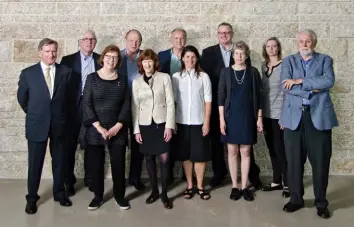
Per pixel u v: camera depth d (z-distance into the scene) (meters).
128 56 3.94
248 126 3.53
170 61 3.96
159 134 3.42
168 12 4.49
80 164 4.46
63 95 3.38
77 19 4.46
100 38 4.48
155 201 3.56
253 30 4.50
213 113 3.97
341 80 4.50
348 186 4.05
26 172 4.44
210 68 3.97
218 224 3.04
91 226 3.01
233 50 3.66
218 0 4.48
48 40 3.31
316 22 4.49
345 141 4.51
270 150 3.90
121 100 3.34
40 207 3.44
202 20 4.50
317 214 3.22
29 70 3.34
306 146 3.23
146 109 3.41
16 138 4.43
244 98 3.53
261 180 4.32
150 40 4.49
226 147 4.46
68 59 3.92
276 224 3.03
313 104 3.13
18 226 3.01
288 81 3.18
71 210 3.37
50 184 4.14
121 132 3.35
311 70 3.15
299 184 3.30
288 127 3.23
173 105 3.43
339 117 4.51
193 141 3.56
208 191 3.90
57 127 3.37
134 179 3.95
